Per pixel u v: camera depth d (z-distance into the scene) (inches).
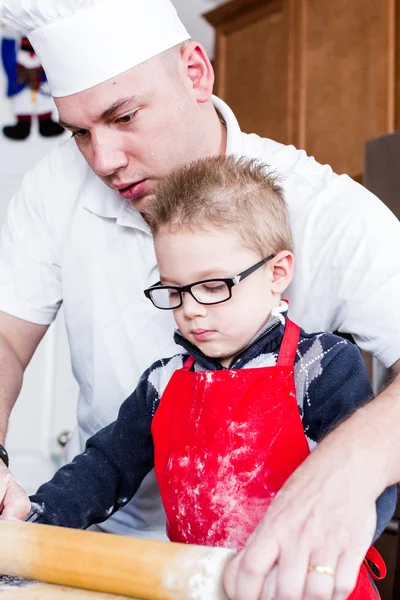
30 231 52.5
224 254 36.3
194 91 44.7
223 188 37.5
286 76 120.1
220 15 132.2
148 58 42.3
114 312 49.1
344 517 26.0
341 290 42.1
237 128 47.3
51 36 41.9
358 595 32.8
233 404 36.1
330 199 44.3
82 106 42.1
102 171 42.6
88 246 50.2
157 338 47.8
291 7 119.7
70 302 51.0
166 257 37.2
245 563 25.1
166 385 40.2
